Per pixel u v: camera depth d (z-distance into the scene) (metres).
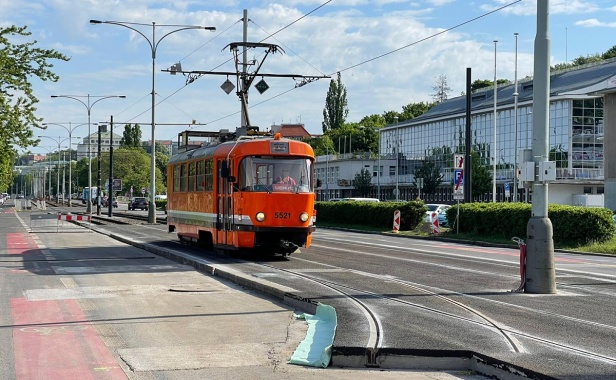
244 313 12.30
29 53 33.53
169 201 29.70
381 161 111.69
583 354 8.74
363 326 10.51
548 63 14.54
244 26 43.09
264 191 21.20
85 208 104.12
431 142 99.50
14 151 35.00
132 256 23.75
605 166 59.03
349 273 18.03
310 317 11.88
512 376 7.87
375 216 45.75
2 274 18.27
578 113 73.56
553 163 14.34
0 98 33.34
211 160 23.64
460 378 8.10
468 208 36.44
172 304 13.29
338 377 8.11
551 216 30.53
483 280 16.72
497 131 83.06
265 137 22.66
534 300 13.48
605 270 19.97
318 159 122.25
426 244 31.77
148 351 9.41
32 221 55.75
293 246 21.70
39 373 8.24
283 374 8.26
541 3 14.60
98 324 11.30
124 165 125.19
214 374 8.23
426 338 9.59
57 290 15.18
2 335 10.44
